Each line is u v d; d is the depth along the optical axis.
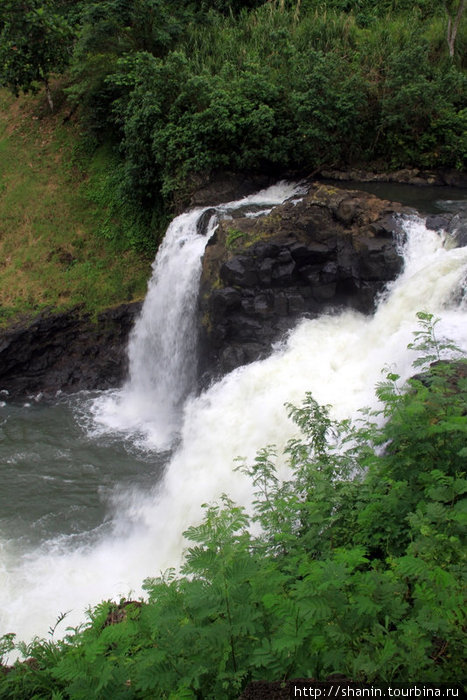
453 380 8.33
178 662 3.76
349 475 7.20
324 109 19.45
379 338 12.35
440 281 12.02
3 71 23.25
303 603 3.62
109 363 19.09
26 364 18.67
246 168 19.53
